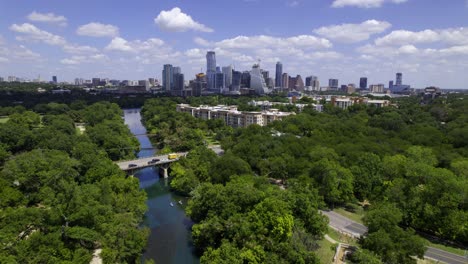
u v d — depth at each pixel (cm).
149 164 17850
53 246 7900
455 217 9831
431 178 11431
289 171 15550
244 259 8431
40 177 11800
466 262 9012
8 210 9138
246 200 10412
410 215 10875
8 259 6938
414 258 8931
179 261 9919
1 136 18938
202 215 11238
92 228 9344
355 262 8656
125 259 9219
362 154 15188
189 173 15775
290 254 8406
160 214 13462
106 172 13850
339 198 12988
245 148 18238
